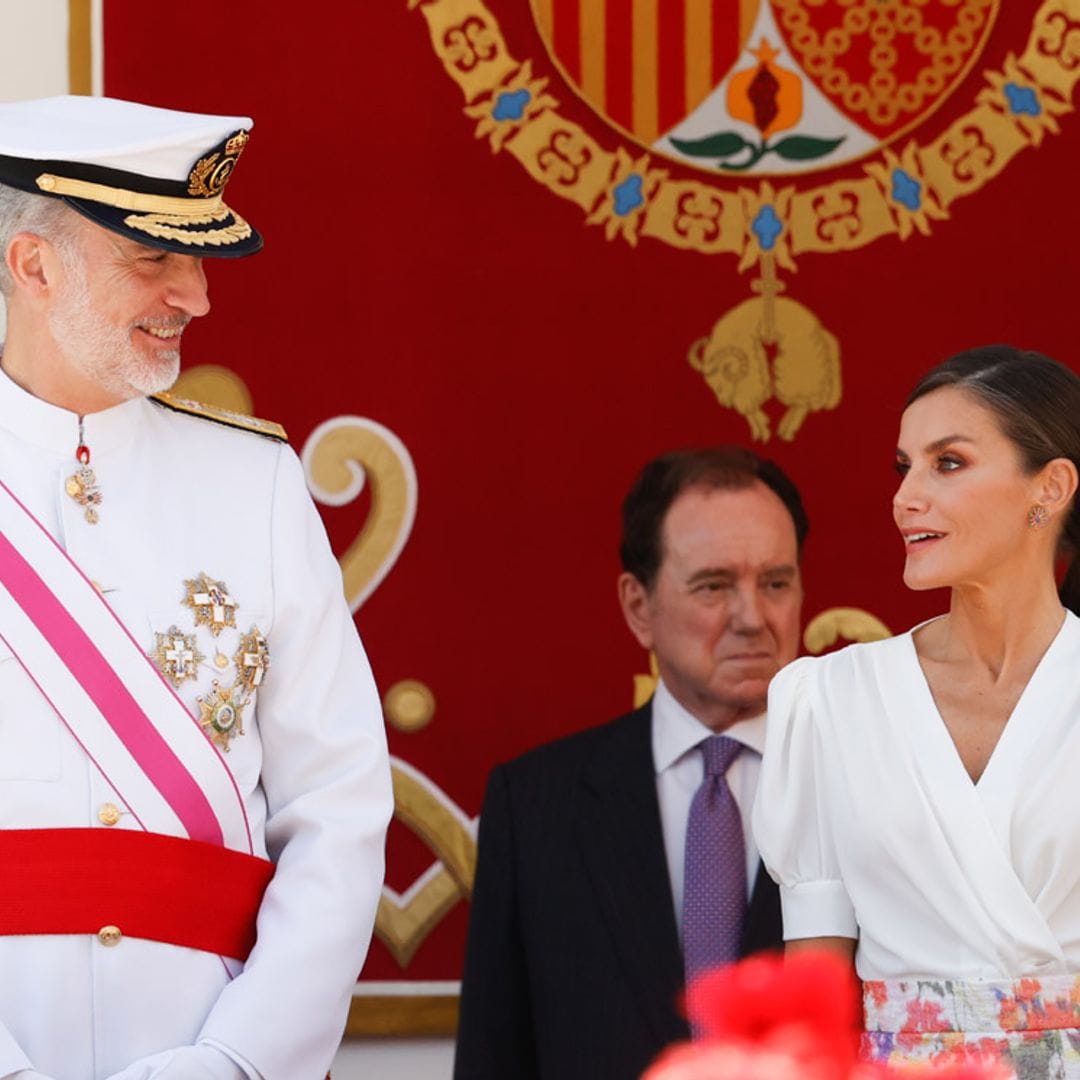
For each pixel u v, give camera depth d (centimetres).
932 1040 1079
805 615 1708
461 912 1691
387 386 1708
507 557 1708
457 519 1708
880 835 1109
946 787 1098
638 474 1703
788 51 1717
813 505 1712
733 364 1712
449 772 1697
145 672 1095
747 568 1466
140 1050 1070
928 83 1719
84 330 1106
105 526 1129
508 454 1712
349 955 1113
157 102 1698
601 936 1401
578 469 1711
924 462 1129
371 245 1711
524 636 1705
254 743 1149
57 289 1106
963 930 1082
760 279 1714
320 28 1711
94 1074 1063
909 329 1717
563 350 1714
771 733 1166
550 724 1702
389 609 1703
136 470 1156
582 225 1714
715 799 1434
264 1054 1067
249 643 1142
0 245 1116
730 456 1506
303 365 1706
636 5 1714
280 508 1190
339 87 1711
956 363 1147
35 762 1075
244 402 1702
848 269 1717
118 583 1117
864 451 1714
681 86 1716
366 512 1706
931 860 1097
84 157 1098
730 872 1412
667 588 1478
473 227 1714
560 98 1714
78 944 1069
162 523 1148
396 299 1711
